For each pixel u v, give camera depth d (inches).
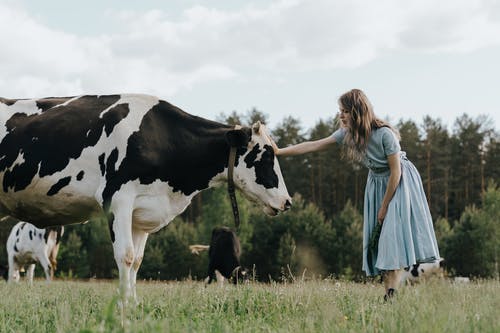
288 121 2341.3
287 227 1734.7
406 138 2194.9
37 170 263.3
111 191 255.8
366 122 246.7
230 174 274.7
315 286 261.3
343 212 1788.9
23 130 267.7
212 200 1836.9
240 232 1766.7
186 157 269.4
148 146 261.0
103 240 1823.3
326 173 2183.8
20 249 670.5
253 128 276.8
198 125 275.4
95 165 260.4
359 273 1636.3
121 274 247.9
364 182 2183.8
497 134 2246.6
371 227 253.3
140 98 273.1
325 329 160.7
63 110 269.4
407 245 238.7
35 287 413.1
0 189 272.5
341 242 1670.8
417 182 249.6
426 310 168.2
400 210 241.9
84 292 292.5
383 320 170.4
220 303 229.5
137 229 271.1
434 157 2123.5
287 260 1614.2
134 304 208.4
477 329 157.2
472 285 350.0
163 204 267.3
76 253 1748.3
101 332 134.0
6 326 184.5
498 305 203.9
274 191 277.6
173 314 186.1
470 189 2206.0
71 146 262.1
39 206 272.7
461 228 1654.8
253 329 174.2
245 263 1782.7
